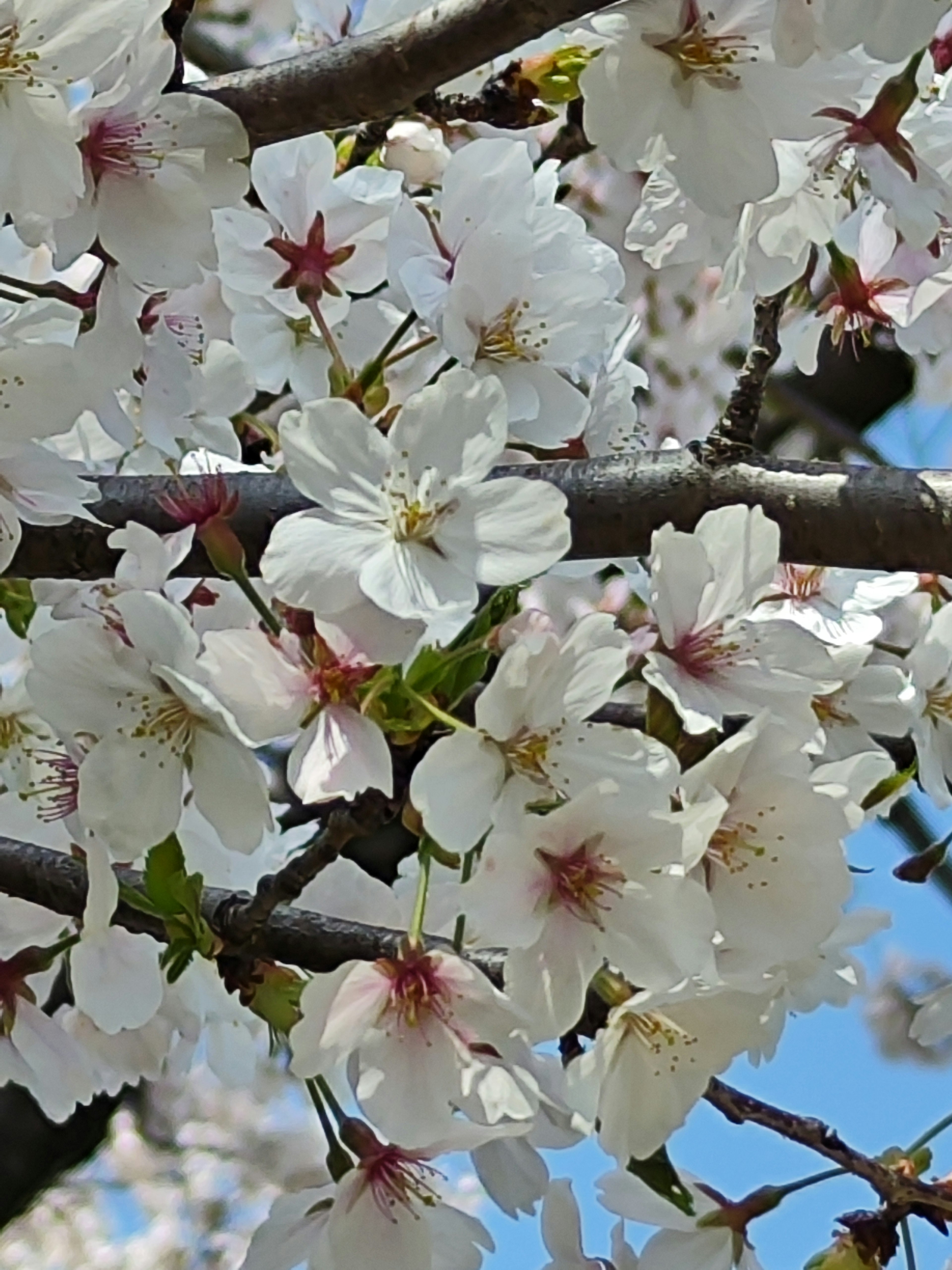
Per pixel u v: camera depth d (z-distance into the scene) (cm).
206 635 39
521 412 44
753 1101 43
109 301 42
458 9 40
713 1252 43
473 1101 38
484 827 38
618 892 38
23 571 43
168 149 41
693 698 39
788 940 39
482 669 39
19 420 41
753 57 41
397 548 39
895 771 43
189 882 40
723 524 40
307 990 38
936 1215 43
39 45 39
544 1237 42
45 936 44
